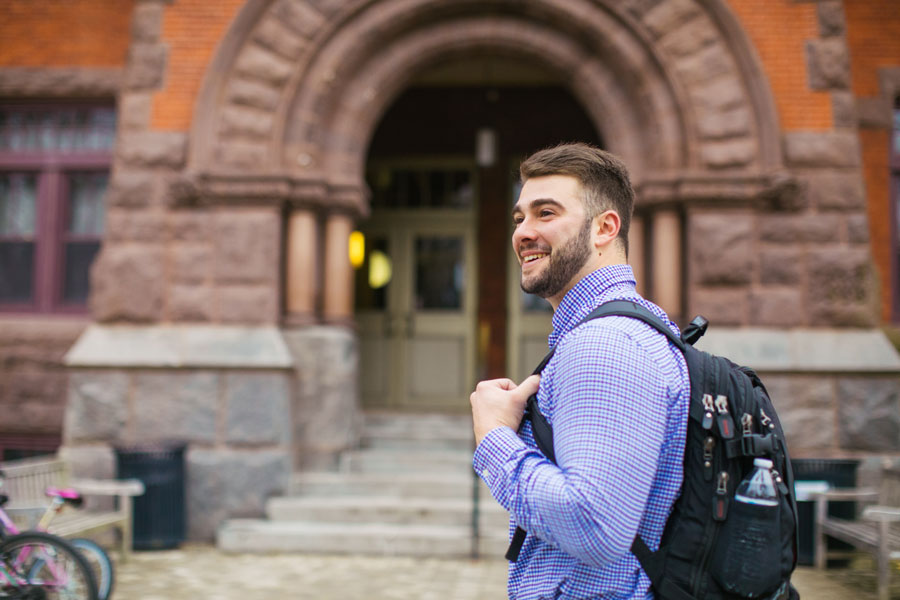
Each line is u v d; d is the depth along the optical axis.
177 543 6.99
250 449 7.33
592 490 1.33
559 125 10.54
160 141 7.77
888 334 7.84
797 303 7.29
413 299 10.59
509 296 10.46
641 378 1.40
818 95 7.51
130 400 7.40
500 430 1.53
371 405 10.42
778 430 1.51
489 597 5.35
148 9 7.91
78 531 5.58
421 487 7.47
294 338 7.70
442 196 10.73
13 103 9.21
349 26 7.86
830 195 7.38
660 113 7.58
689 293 7.38
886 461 6.81
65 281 9.11
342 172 7.95
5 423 8.73
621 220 1.66
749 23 7.63
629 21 7.60
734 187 7.30
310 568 6.22
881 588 5.18
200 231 7.63
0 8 9.16
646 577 1.43
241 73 7.76
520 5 7.77
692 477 1.45
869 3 8.78
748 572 1.39
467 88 10.64
